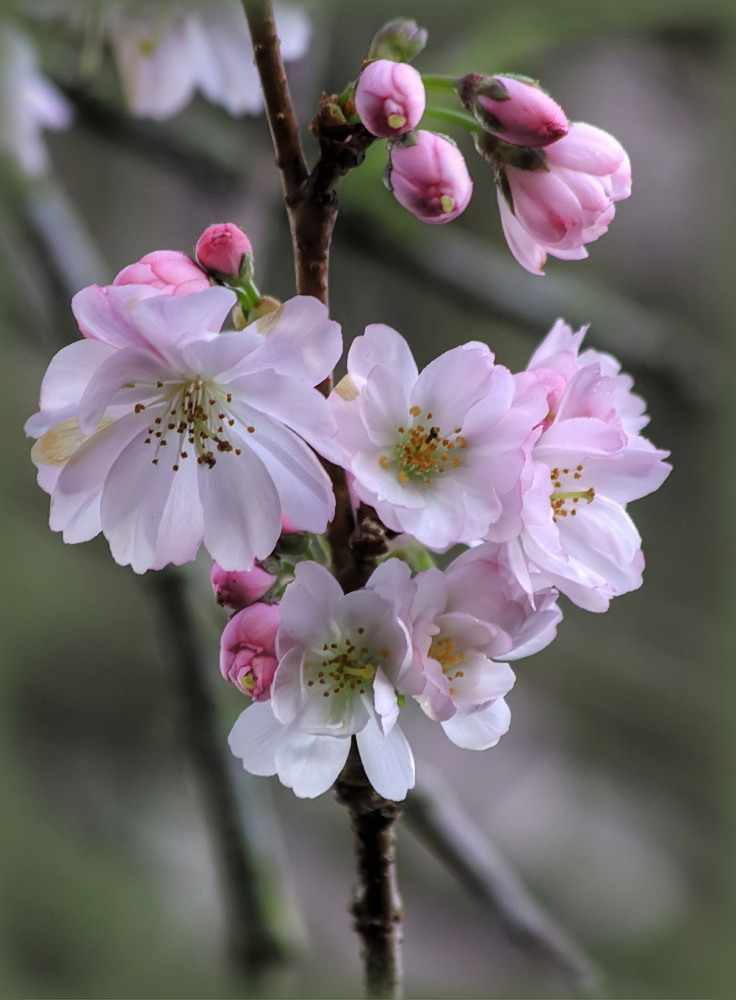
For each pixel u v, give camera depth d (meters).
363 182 0.77
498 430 0.59
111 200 1.02
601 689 1.02
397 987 0.60
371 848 0.60
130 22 0.69
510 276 0.85
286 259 0.95
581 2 0.74
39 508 0.94
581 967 0.66
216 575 0.60
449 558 0.87
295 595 0.58
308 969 1.02
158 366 0.59
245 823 0.68
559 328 0.61
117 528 0.59
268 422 0.59
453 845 0.67
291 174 0.59
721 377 0.86
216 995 0.83
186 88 0.69
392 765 0.59
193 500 0.60
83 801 1.12
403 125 0.58
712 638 1.07
